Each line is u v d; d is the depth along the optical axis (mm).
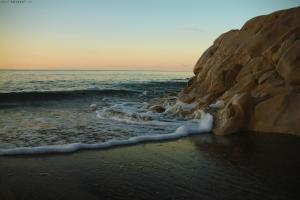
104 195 5461
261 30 13031
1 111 14641
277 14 13445
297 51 10328
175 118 11898
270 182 6062
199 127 10219
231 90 11703
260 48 12477
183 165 6992
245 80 11531
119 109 14453
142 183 5977
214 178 6250
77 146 8039
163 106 14367
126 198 5367
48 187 5699
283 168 6820
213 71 13203
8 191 5484
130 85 33875
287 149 8141
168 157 7543
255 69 11789
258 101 10078
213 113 10820
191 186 5863
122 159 7332
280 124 9555
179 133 9617
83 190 5621
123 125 10906
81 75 56438
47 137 9086
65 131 9898
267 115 9789
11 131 9820
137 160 7281
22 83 33688
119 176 6297
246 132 9734
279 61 10664
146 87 31453
